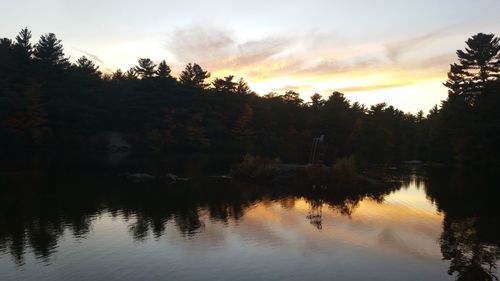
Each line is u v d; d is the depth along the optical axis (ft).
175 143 264.93
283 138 309.83
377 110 331.98
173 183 120.57
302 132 306.76
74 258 51.11
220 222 70.49
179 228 65.98
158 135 252.62
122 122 268.21
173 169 163.63
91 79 256.52
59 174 134.51
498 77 197.36
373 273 47.06
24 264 48.96
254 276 45.68
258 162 140.67
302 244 57.77
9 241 58.18
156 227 66.54
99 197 93.76
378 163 233.76
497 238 62.34
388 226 69.31
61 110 210.79
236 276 45.65
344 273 46.93
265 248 55.62
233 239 59.82
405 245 58.18
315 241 59.31
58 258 51.08
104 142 234.58
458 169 193.47
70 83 232.32
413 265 49.88
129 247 55.62
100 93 257.75
